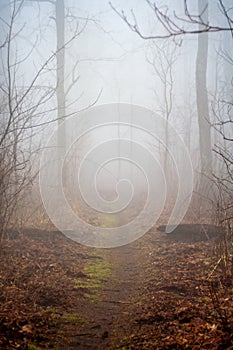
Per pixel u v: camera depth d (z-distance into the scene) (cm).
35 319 623
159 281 844
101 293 788
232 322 561
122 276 914
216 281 783
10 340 541
